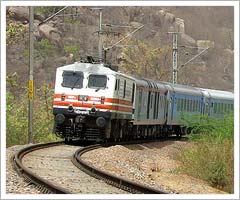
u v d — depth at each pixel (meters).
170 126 88.44
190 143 73.44
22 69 129.25
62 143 63.44
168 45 166.38
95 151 53.00
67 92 63.31
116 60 148.50
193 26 191.62
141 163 52.97
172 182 43.06
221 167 49.97
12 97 74.81
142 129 77.62
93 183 35.81
